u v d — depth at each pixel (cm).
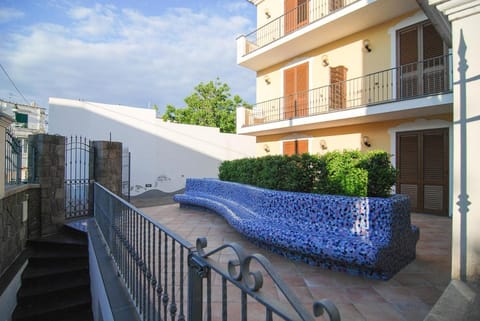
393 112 768
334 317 75
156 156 1362
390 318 240
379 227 325
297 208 404
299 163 450
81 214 711
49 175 623
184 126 1477
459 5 259
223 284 120
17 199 510
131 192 1265
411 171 820
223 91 2547
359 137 949
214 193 812
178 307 258
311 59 1081
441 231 563
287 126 1045
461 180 260
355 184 370
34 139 614
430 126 782
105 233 463
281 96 1206
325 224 369
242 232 465
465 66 260
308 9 1041
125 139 1250
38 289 479
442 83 739
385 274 316
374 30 891
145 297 222
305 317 80
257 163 600
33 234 587
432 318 198
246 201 580
